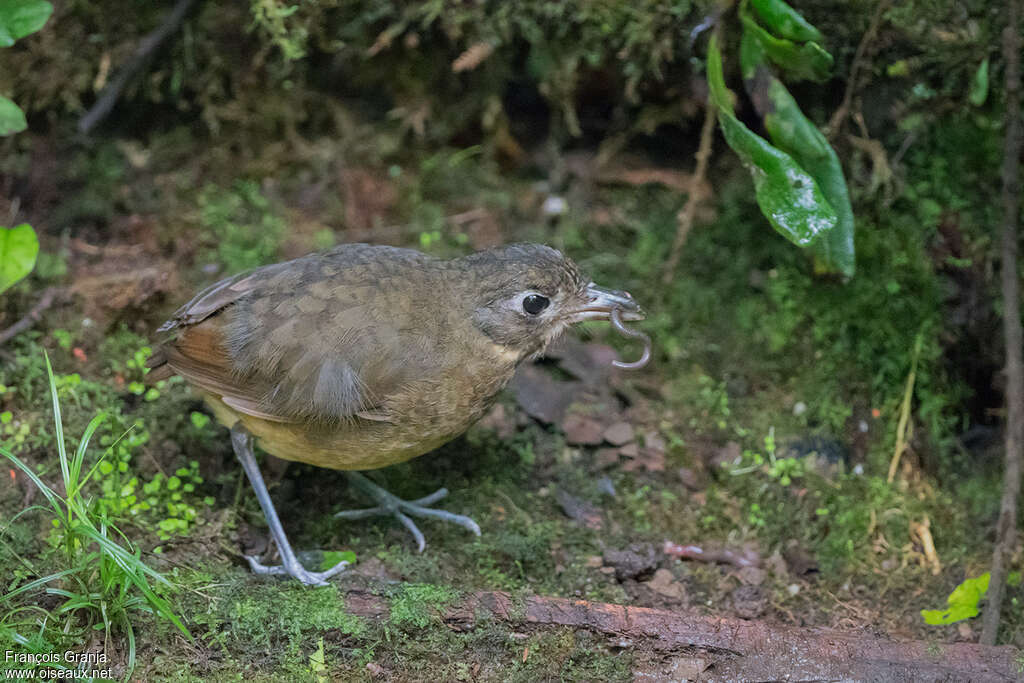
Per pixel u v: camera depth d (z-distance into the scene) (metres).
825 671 8.02
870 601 9.53
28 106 11.64
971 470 10.72
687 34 11.05
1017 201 10.08
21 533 8.62
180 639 8.02
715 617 8.47
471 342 8.89
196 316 8.79
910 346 10.95
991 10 10.36
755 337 11.49
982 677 7.98
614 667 8.12
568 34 11.42
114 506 8.95
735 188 12.04
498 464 10.44
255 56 11.88
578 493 10.31
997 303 10.93
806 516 10.19
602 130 12.73
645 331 11.62
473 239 12.21
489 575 9.24
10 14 9.09
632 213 12.41
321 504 9.91
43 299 10.70
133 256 11.51
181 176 12.22
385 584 8.62
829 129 10.88
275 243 11.84
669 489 10.45
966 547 10.05
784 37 9.82
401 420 8.62
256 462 9.60
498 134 12.68
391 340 8.54
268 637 8.10
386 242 12.14
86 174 11.96
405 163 12.71
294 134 12.48
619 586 9.45
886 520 10.16
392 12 11.40
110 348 10.62
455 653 8.16
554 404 10.93
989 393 11.09
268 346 8.47
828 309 11.31
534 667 8.12
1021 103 10.58
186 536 8.98
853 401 11.01
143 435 9.73
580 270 9.59
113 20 11.47
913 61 10.66
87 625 8.00
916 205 11.09
